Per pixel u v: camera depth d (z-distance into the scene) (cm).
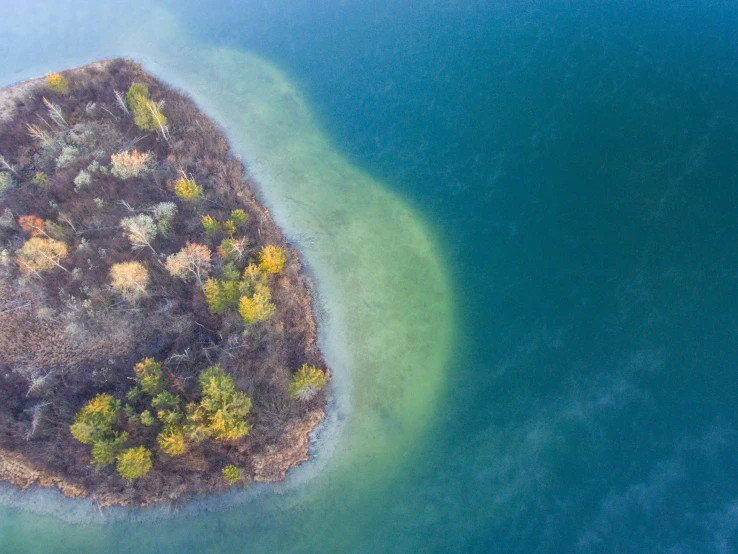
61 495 4759
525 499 4903
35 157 6550
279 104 7662
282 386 5156
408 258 6272
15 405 4894
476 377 5553
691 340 5556
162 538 4694
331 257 6222
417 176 6969
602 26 8156
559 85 7631
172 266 5334
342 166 7050
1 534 4669
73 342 5234
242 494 4853
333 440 5175
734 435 5044
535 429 5228
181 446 4528
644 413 5225
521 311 5919
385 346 5678
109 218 5956
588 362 5550
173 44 8406
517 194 6744
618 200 6538
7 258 5588
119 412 4744
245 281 5328
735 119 7006
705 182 6538
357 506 4891
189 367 5069
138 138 6712
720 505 4741
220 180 6450
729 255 6000
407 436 5241
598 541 4681
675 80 7456
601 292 5938
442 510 4878
